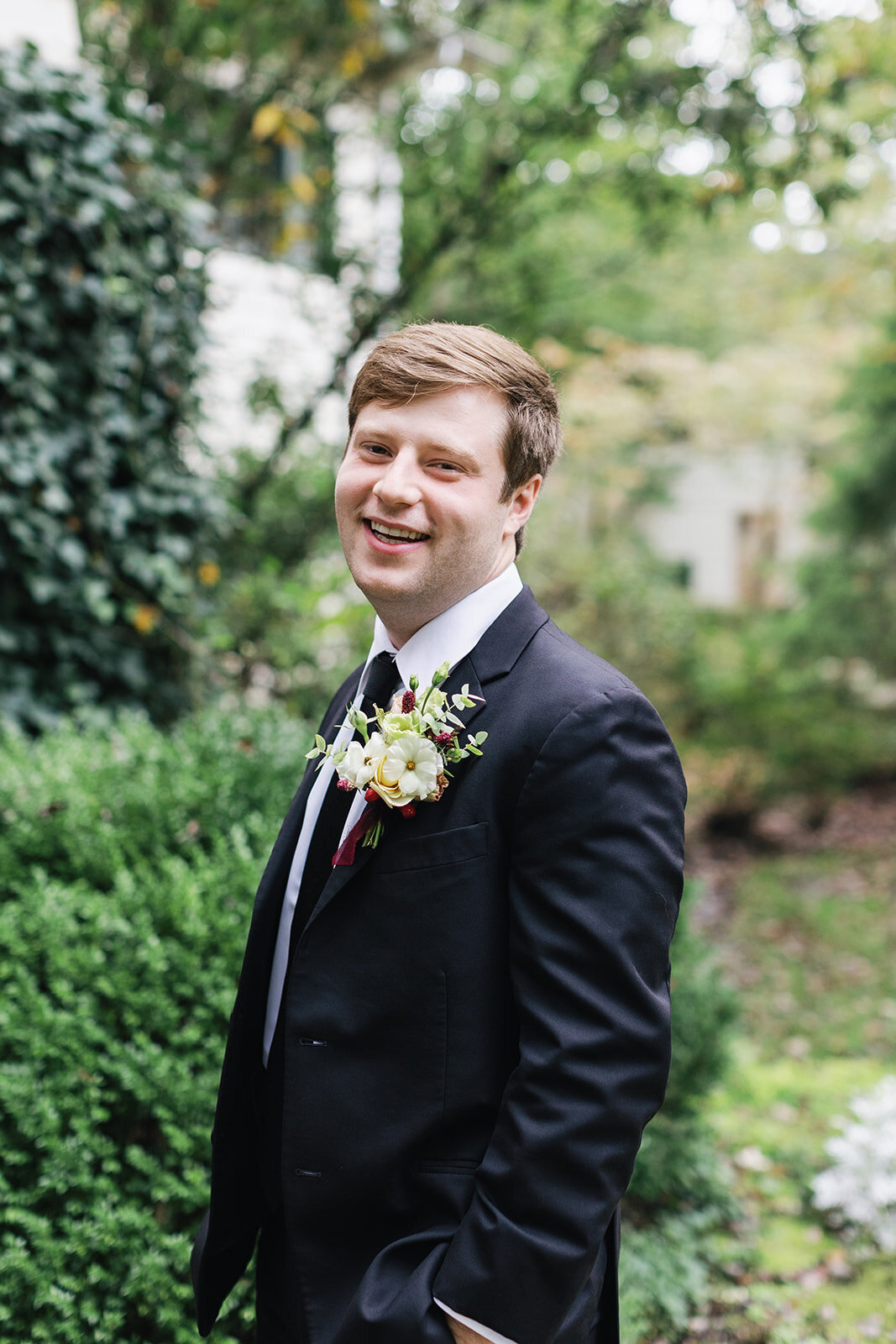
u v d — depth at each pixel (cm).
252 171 606
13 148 367
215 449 514
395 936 115
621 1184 104
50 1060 199
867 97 496
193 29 554
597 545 973
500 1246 101
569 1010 105
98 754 273
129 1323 192
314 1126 117
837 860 761
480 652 123
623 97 493
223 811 240
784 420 1174
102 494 392
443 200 581
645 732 113
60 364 387
